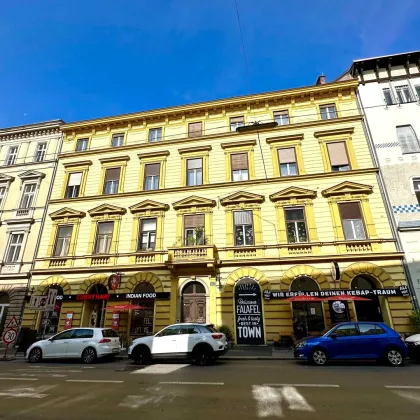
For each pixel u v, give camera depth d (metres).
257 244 16.70
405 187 16.45
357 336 10.17
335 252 15.70
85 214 19.88
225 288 16.09
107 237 19.14
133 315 16.92
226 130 20.88
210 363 10.61
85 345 11.97
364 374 8.30
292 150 19.27
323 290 14.87
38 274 18.64
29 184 22.42
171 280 16.73
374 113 18.88
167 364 10.73
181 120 22.12
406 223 15.55
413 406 5.40
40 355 12.28
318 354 10.14
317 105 20.30
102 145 22.69
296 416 4.94
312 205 17.05
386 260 15.03
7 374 9.15
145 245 18.44
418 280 14.39
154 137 22.23
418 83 19.14
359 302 15.16
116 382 7.70
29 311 17.89
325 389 6.68
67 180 21.75
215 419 4.83
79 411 5.30
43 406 5.64
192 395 6.29
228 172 19.33
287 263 15.96
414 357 10.27
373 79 19.91
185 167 20.25
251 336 15.09
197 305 16.25
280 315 15.11
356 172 17.31
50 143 23.77
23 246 19.89
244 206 17.83
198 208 18.38
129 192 19.83
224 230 17.59
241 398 6.04
